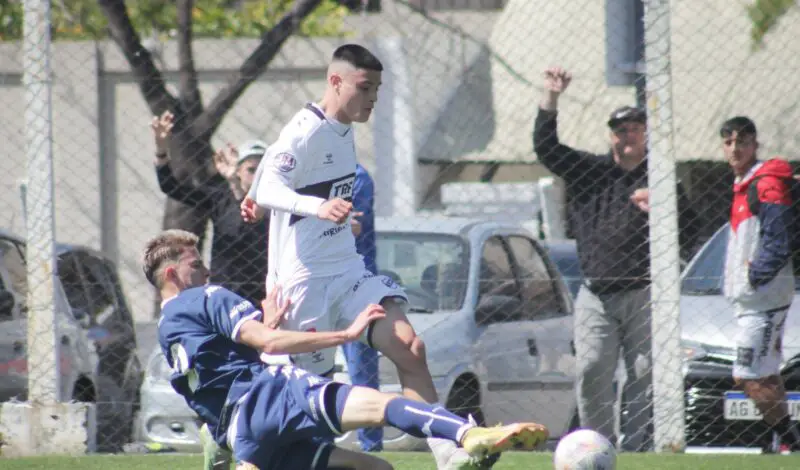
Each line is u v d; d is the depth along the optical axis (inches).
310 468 724.0
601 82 1619.1
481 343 1168.8
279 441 706.2
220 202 1093.1
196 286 749.3
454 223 1288.1
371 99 761.0
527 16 1838.1
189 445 1161.4
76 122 1889.8
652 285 1052.5
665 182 1050.1
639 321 1075.3
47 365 1100.5
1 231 1220.5
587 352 1087.6
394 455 1035.3
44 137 1093.8
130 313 1370.6
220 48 2011.6
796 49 1561.3
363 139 1876.2
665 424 1055.0
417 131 1915.6
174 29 2182.6
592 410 1086.4
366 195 1019.3
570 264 1470.2
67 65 1889.8
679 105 1583.4
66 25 2085.4
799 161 1535.4
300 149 748.0
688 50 1578.5
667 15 1050.7
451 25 1951.3
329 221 749.9
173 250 746.2
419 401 709.3
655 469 952.3
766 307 1066.7
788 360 1135.0
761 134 1545.3
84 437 1087.6
